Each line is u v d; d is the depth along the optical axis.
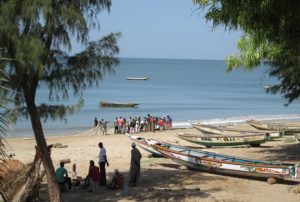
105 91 106.88
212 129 38.44
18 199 13.05
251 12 10.47
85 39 13.50
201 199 16.34
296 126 41.59
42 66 12.23
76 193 17.72
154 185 19.00
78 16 12.53
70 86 14.20
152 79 156.38
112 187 18.23
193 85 136.00
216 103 88.75
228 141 30.61
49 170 14.60
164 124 48.44
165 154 23.05
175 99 93.56
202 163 21.30
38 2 11.95
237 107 83.12
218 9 11.52
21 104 13.87
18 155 30.23
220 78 176.62
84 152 31.12
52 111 14.34
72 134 47.69
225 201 16.05
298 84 24.67
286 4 9.75
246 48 16.69
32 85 13.73
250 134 30.41
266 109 81.50
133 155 18.73
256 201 16.05
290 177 18.80
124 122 46.16
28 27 12.41
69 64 14.04
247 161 20.78
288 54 13.38
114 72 14.59
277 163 19.80
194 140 31.83
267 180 19.11
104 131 46.50
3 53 12.15
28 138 41.91
